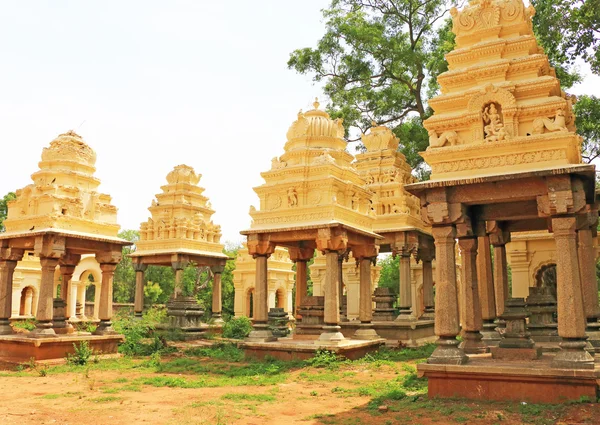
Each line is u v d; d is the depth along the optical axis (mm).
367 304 16453
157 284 42781
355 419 7957
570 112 11625
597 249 17797
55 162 16453
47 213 15438
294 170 15734
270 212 15703
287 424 7750
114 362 15109
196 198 27281
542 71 10375
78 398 9773
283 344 14641
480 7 10750
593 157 21969
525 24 10406
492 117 9750
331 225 14398
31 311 30281
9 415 8281
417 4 26172
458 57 10727
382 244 21141
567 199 8523
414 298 27750
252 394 10109
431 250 21844
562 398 8039
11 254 16000
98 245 16328
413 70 26344
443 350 9164
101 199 17188
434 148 10047
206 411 8539
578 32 18172
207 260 25875
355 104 26672
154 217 26438
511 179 8977
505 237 13594
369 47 25672
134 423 7750
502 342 9836
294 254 17953
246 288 32281
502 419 7457
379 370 12875
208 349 17969
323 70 27250
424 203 9750
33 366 13805
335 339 14258
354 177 16891
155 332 20484
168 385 11305
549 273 21719
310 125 16812
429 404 8516
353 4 27031
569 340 8383
